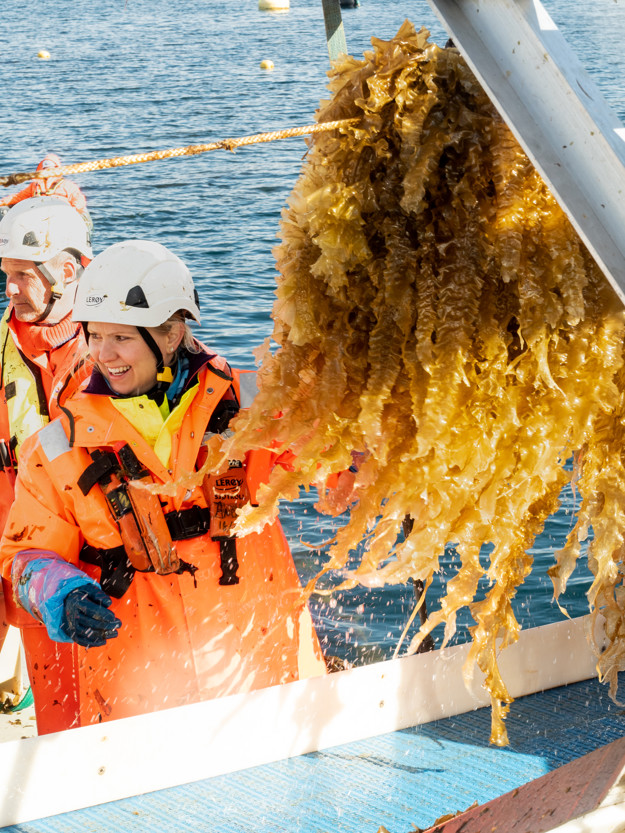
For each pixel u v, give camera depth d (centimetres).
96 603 200
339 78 155
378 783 174
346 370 158
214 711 175
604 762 117
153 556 210
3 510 280
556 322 142
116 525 213
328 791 171
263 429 162
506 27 111
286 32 5384
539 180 143
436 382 144
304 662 235
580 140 108
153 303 209
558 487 157
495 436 145
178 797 170
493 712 168
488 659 163
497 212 145
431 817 163
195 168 2011
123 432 209
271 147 2212
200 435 213
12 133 2473
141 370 210
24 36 5394
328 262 149
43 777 163
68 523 214
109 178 1920
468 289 145
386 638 397
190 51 4550
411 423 154
